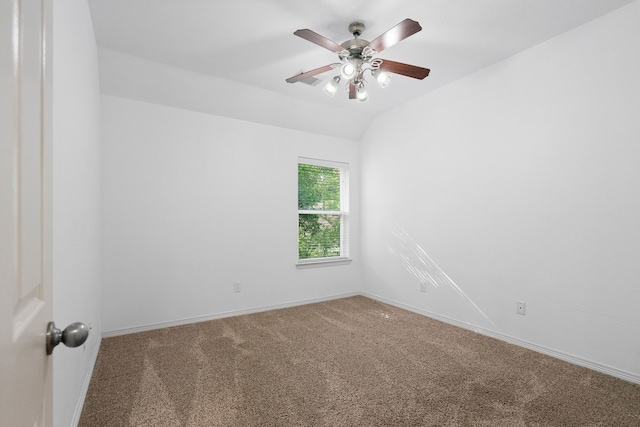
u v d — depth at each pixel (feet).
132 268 10.39
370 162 14.83
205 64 9.85
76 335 2.32
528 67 9.02
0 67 1.51
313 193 14.53
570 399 6.48
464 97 10.78
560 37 8.34
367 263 15.01
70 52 5.08
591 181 7.80
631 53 7.18
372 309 13.00
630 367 7.18
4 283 1.55
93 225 7.97
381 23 7.79
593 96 7.77
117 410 6.10
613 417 5.91
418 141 12.48
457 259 10.98
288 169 13.55
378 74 7.89
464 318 10.74
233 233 12.23
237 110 12.13
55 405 4.28
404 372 7.62
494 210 9.89
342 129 14.58
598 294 7.68
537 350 8.81
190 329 10.62
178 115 11.25
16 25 1.73
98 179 9.23
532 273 8.95
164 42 8.66
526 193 9.09
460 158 10.91
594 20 7.73
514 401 6.42
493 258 9.91
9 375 1.60
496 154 9.84
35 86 2.06
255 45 8.79
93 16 7.50
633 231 7.16
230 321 11.47
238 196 12.36
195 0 6.97
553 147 8.51
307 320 11.57
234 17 7.56
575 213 8.09
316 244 14.60
